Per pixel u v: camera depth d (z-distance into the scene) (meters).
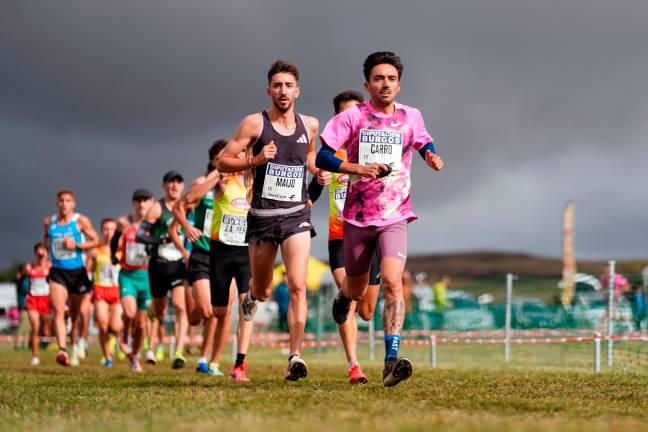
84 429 7.68
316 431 7.24
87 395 11.52
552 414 8.84
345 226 12.50
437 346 33.94
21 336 40.28
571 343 31.34
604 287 26.48
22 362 28.61
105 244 27.38
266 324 47.69
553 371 18.39
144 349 36.06
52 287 23.47
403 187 12.30
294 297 13.32
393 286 11.85
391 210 12.21
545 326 32.44
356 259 12.50
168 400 10.34
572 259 50.50
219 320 17.41
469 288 42.69
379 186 12.19
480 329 34.25
